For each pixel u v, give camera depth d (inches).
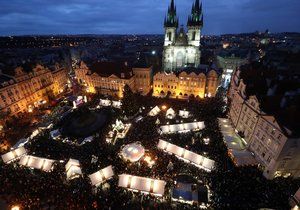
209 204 1572.3
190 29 4653.1
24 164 1898.4
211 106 3186.5
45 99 3646.7
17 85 3056.1
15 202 1569.9
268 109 1918.1
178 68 4554.6
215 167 1870.1
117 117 2898.6
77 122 2652.6
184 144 2229.3
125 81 3676.2
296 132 1583.4
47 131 2578.7
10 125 2792.8
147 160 1975.9
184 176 1838.1
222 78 5221.5
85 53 7691.9
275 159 1711.4
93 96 3858.3
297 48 5393.7
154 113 2881.4
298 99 1824.6
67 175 1784.0
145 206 1595.7
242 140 2258.9
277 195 1600.6
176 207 1585.9
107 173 1766.7
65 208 1526.8
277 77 2331.4
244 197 1572.3
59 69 4138.8
